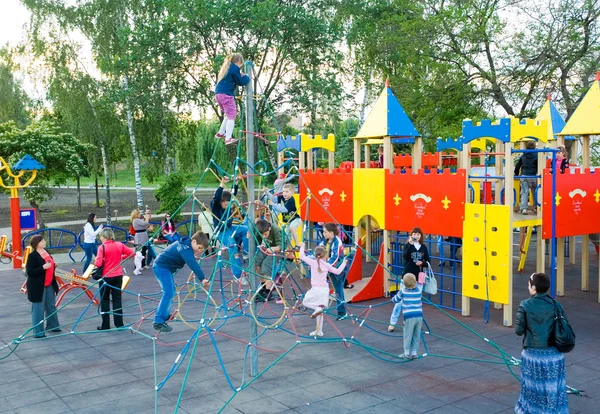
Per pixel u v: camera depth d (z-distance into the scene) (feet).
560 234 36.65
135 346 28.84
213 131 127.34
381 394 21.84
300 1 81.25
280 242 36.73
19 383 23.45
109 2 83.76
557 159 41.86
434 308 37.73
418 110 78.48
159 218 101.55
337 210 44.01
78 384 23.27
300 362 25.98
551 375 17.51
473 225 34.09
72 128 87.61
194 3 72.38
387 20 84.23
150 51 74.74
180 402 21.09
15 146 77.05
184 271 53.06
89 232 49.62
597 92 42.04
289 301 39.01
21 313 36.70
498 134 32.94
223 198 30.32
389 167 39.99
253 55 75.41
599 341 29.30
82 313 34.99
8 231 86.43
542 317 17.66
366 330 31.58
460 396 21.58
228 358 26.66
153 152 96.22
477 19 75.66
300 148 47.29
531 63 71.41
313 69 80.59
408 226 38.34
